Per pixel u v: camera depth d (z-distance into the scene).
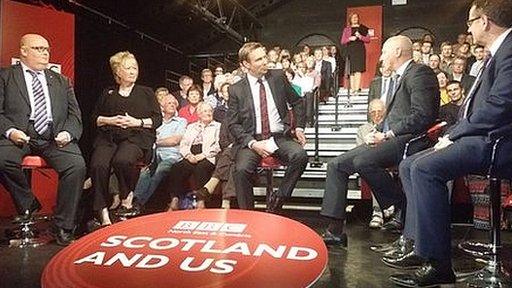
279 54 9.27
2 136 3.52
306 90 8.35
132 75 4.31
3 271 2.69
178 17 10.12
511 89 2.21
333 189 3.37
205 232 1.89
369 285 2.44
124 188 4.19
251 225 1.95
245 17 12.34
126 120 4.13
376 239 3.70
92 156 4.11
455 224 4.71
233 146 3.88
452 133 2.45
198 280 1.54
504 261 3.02
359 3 12.79
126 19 9.04
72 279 1.57
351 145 6.55
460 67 7.01
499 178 2.38
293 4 13.34
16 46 4.94
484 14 2.42
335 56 9.55
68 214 3.49
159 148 5.11
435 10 12.21
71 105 3.85
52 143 3.61
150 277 1.55
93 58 7.63
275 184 5.64
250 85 3.94
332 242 3.40
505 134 2.28
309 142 6.91
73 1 6.82
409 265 2.81
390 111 3.55
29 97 3.62
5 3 4.87
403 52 3.45
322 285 2.44
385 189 3.36
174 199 4.94
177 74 10.27
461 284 2.47
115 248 1.76
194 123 5.17
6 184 3.52
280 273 1.59
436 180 2.39
